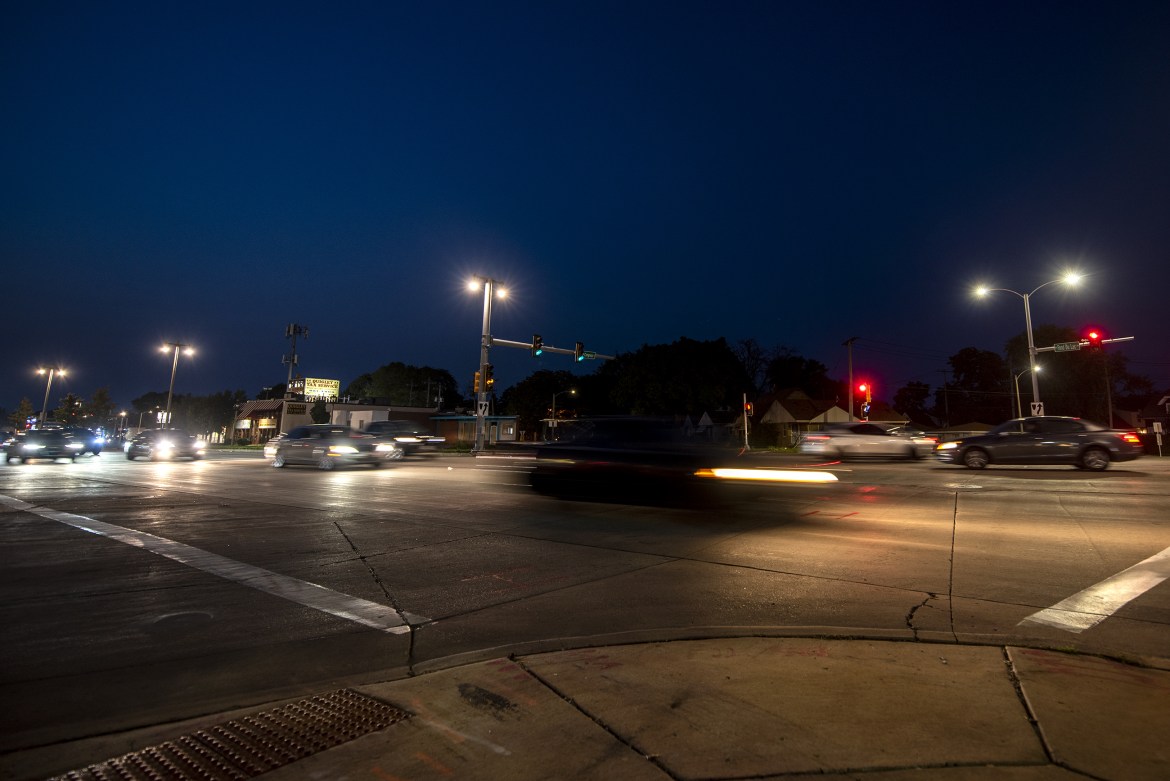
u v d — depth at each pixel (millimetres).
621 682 3746
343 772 2830
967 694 3506
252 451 47938
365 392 103375
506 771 2793
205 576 6719
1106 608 5367
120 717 3432
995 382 78938
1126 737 2986
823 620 5117
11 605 5629
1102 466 17969
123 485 17062
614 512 11211
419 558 7594
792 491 13641
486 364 35188
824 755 2861
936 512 10766
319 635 4852
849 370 53969
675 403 52812
